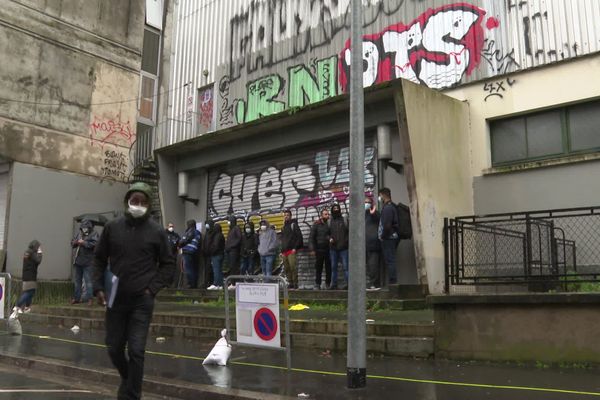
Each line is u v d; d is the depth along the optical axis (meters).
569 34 11.02
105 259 5.25
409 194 10.72
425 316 8.95
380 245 11.26
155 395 6.29
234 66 16.66
